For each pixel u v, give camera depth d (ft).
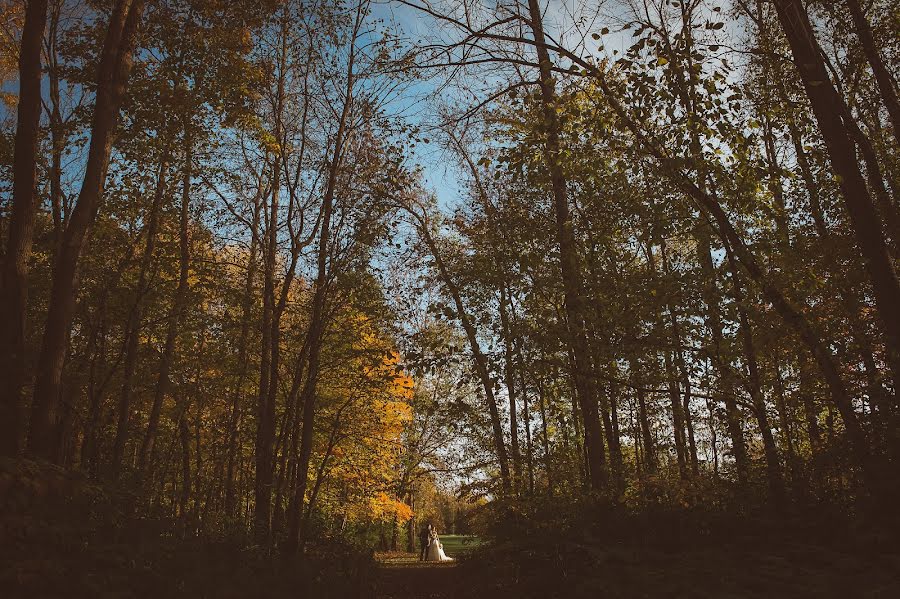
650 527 33.81
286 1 49.93
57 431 38.06
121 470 43.14
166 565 26.03
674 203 35.96
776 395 37.58
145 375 57.41
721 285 35.68
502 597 29.53
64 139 45.14
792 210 45.55
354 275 50.55
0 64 51.93
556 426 58.23
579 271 39.50
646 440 51.34
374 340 59.21
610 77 36.70
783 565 24.88
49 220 49.78
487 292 46.62
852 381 35.68
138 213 50.72
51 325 31.81
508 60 35.19
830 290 37.83
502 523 40.24
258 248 59.47
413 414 73.31
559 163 36.52
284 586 31.22
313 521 52.01
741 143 34.14
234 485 69.87
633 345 36.47
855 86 44.65
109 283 48.96
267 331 55.67
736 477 37.99
